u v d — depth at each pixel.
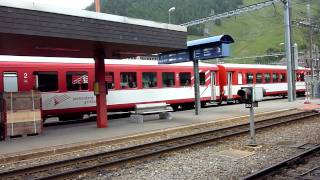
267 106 27.48
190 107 29.23
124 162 10.93
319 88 36.53
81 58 21.75
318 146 11.74
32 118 15.84
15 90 19.28
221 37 20.52
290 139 14.33
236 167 10.11
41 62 20.23
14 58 19.42
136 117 19.31
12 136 15.27
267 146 12.97
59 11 13.71
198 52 22.03
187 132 16.89
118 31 15.56
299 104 28.88
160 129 16.56
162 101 25.97
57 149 12.56
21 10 12.77
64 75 21.02
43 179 9.12
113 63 23.42
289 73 31.97
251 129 12.99
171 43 17.72
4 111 15.20
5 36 13.33
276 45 119.25
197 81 22.81
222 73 31.52
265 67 36.91
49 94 20.41
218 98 30.78
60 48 16.98
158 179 9.20
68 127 18.62
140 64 24.78
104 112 17.94
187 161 11.09
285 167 9.73
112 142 14.15
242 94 12.93
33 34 13.03
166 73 26.39
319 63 46.66
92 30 14.69
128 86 24.06
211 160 11.10
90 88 22.09
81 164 11.00
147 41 16.67
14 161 11.53
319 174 9.02
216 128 17.47
